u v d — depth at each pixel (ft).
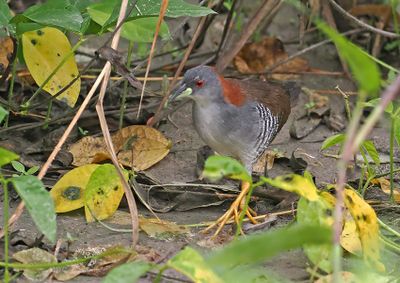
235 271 26.78
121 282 22.68
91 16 31.96
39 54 35.14
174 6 31.78
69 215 31.60
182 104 40.32
